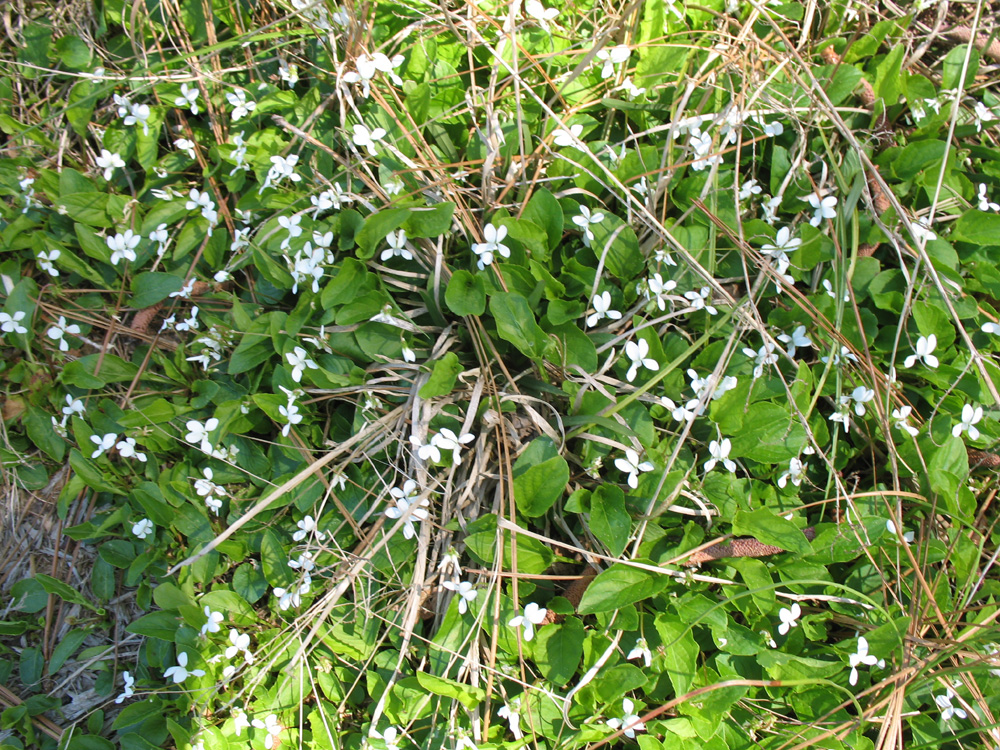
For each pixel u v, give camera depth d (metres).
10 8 0.42
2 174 0.39
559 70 0.39
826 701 0.33
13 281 0.39
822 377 0.34
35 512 0.38
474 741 0.32
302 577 0.33
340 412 0.37
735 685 0.32
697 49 0.38
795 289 0.35
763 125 0.37
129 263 0.38
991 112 0.40
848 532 0.33
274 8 0.40
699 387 0.33
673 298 0.34
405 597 0.34
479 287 0.34
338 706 0.34
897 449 0.36
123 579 0.37
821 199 0.35
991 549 0.36
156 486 0.35
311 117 0.38
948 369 0.36
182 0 0.40
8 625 0.36
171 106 0.40
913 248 0.36
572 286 0.36
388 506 0.35
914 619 0.33
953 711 0.33
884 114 0.39
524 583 0.33
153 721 0.34
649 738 0.31
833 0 0.40
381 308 0.35
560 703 0.32
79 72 0.41
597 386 0.33
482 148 0.37
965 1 0.43
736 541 0.33
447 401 0.35
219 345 0.36
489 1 0.39
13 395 0.38
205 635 0.34
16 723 0.35
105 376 0.37
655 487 0.33
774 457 0.33
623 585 0.32
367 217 0.35
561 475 0.32
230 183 0.38
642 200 0.37
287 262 0.36
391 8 0.39
